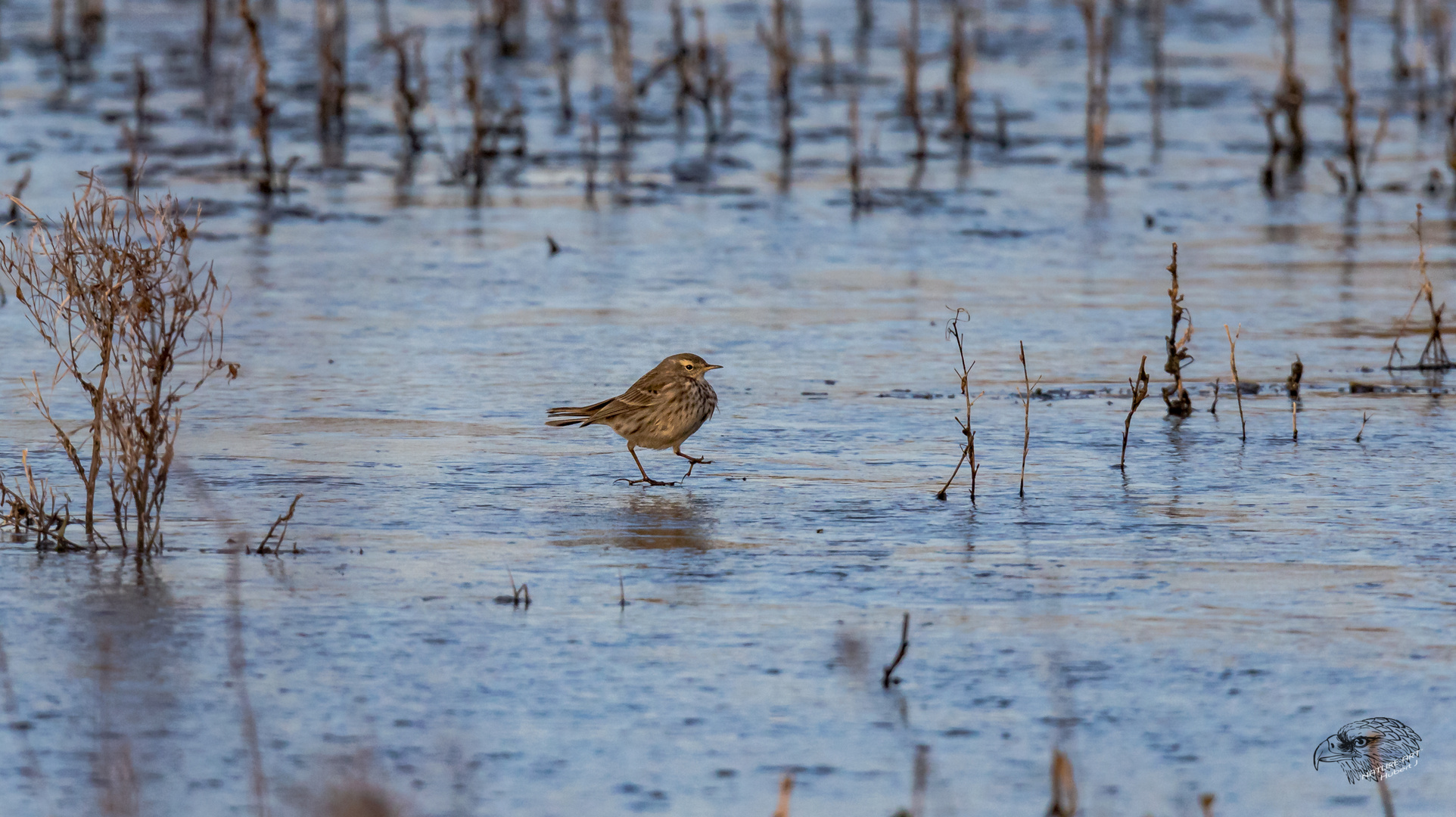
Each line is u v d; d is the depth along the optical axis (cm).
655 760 779
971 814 730
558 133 3278
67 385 1533
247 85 3712
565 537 1116
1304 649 910
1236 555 1073
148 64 3997
